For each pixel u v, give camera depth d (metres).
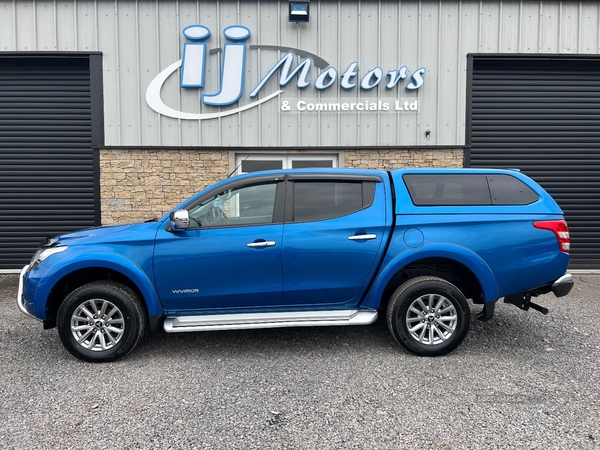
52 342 4.15
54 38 7.43
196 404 2.94
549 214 3.78
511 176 3.91
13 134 7.78
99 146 7.50
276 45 7.54
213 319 3.69
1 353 3.88
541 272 3.73
